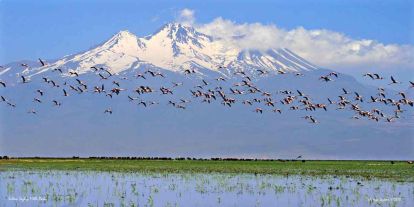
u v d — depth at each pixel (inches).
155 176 3718.0
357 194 2679.6
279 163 6697.8
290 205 2364.7
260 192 2755.9
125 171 4266.7
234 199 2522.1
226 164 6003.9
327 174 4052.7
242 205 2362.2
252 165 5728.3
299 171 4453.7
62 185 3061.0
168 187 2965.1
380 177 3740.2
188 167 5024.6
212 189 2883.9
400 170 4739.2
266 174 4001.0
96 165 5349.4
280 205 2367.1
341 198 2549.2
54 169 4498.0
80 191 2785.4
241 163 6437.0
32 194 2674.7
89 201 2465.6
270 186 3031.5
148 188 2923.2
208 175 3848.4
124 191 2790.4
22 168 4626.0
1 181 3280.0
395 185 3120.1
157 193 2716.5
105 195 2642.7
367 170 4699.8
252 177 3673.7
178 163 6200.8
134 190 2837.1
